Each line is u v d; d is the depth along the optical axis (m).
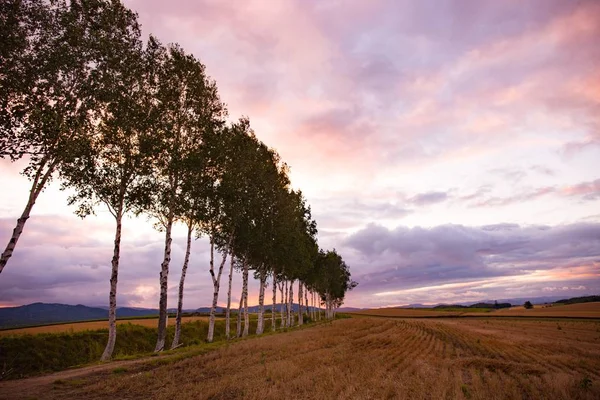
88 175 23.86
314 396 12.23
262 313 46.53
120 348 34.09
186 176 30.42
